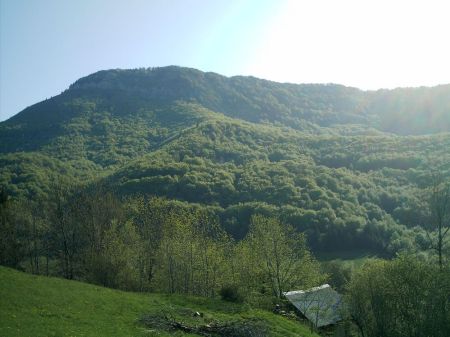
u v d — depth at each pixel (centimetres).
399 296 4812
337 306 5841
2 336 2398
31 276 3906
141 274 6631
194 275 6216
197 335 3353
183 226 6284
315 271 6638
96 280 5541
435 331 4400
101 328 3016
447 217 5547
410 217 10344
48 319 2912
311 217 10912
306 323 5341
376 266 5238
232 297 4866
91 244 6519
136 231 7281
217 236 6794
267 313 4725
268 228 6675
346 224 10644
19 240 6806
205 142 16938
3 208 6494
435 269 4728
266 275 6569
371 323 5247
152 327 3347
